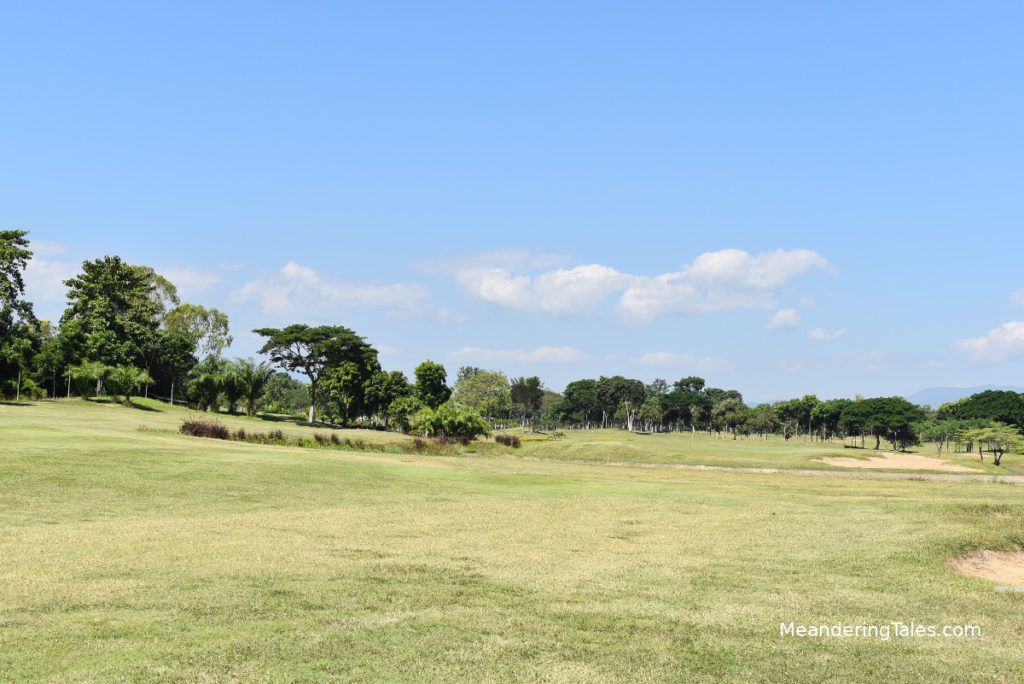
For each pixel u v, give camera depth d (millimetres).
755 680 8000
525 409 144000
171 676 7379
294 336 94062
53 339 78312
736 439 156000
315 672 7676
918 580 13000
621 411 181000
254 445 38969
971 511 20797
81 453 25344
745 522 19781
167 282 116312
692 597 11523
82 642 8258
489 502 22875
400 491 24578
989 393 127375
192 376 91125
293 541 14969
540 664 8234
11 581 10844
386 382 98750
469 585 11836
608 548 15742
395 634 9086
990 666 8672
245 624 9195
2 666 7441
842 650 9133
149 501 19406
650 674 8070
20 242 72312
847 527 18797
